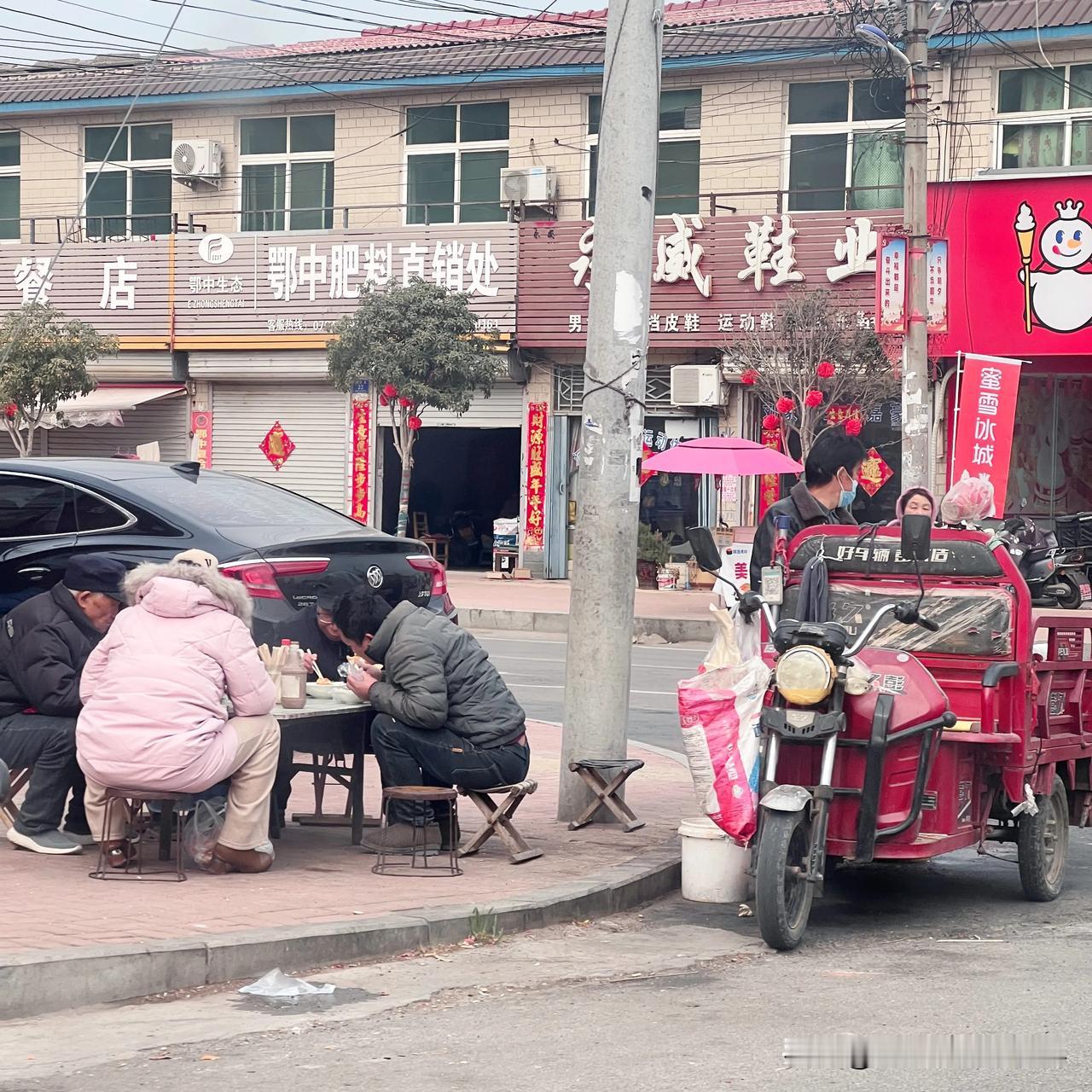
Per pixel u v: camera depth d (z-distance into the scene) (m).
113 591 7.03
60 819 7.21
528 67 25.19
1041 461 22.59
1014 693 6.93
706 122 24.70
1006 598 6.95
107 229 28.31
